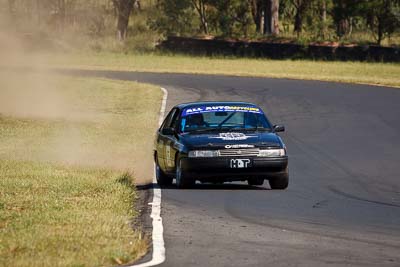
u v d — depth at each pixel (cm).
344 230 4034
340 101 12519
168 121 6109
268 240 3756
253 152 5384
